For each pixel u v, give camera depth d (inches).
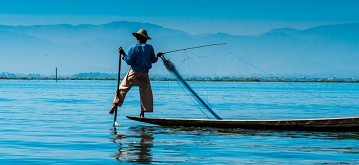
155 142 489.4
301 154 426.3
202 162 388.8
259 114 936.3
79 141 499.5
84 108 1074.1
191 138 518.3
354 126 556.4
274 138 520.7
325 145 475.8
